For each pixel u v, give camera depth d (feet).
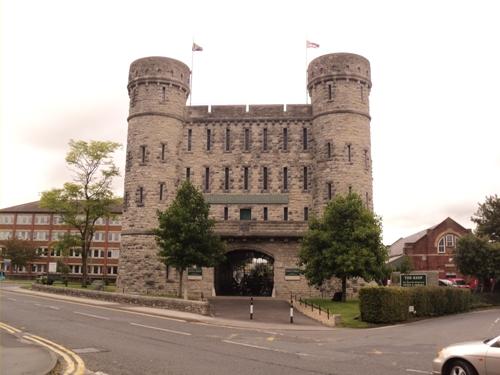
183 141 165.37
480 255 172.24
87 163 177.17
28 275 318.04
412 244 234.79
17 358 42.55
